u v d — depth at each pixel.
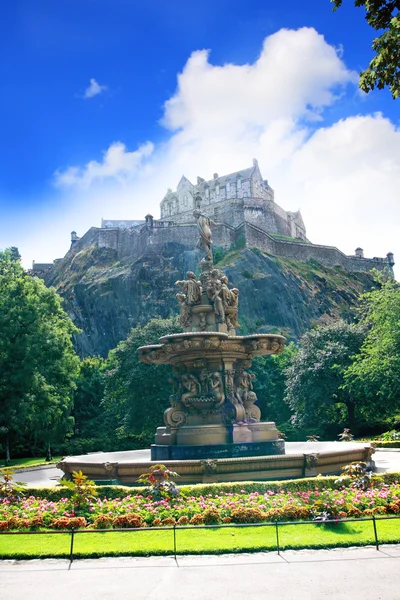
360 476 12.95
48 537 10.16
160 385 44.47
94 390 60.91
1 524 10.77
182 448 16.11
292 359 51.12
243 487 12.54
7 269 41.88
